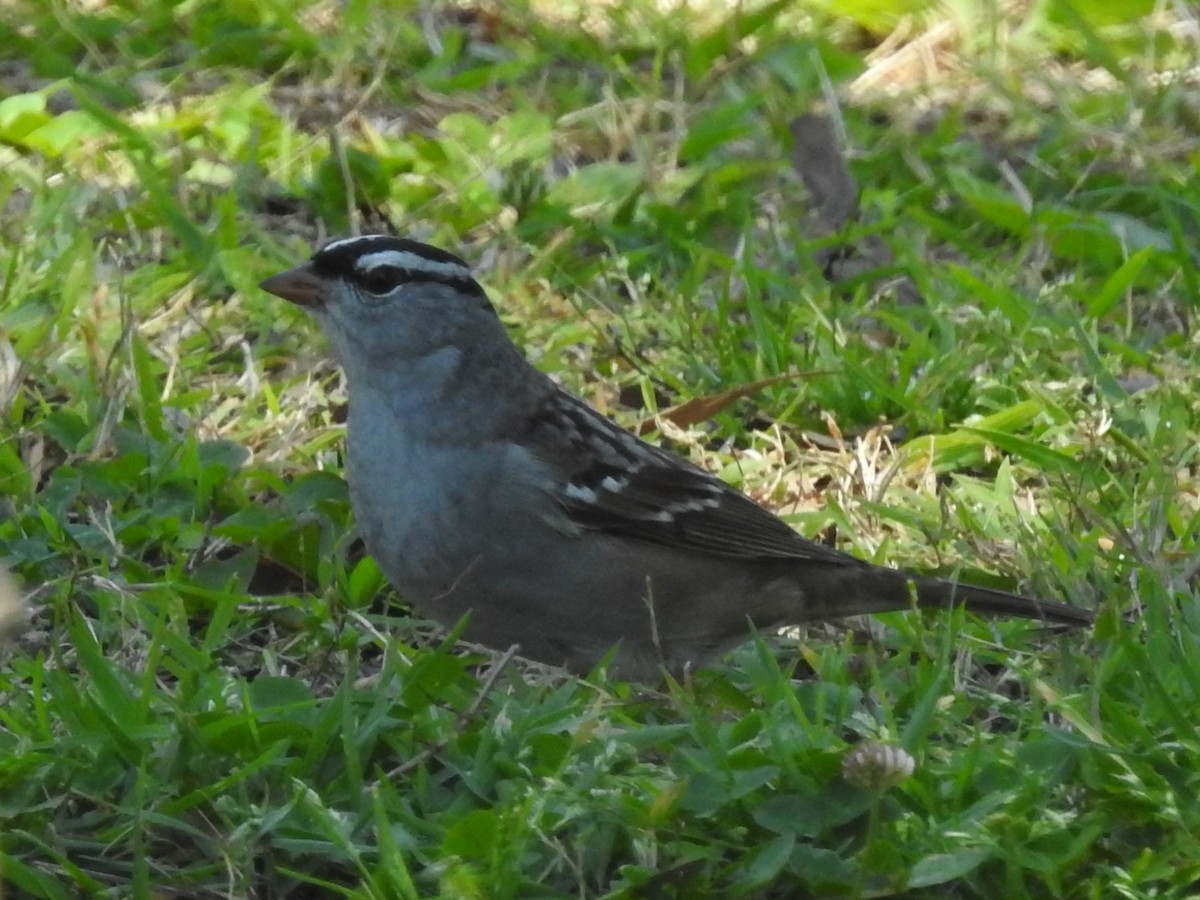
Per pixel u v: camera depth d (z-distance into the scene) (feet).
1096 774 23.52
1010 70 48.88
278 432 33.53
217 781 23.35
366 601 29.71
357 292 27.76
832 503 31.96
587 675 28.40
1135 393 35.70
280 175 42.14
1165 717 24.85
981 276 39.96
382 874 21.79
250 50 46.83
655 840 22.17
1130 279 38.40
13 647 27.07
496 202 41.42
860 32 51.42
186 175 41.55
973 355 36.29
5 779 22.97
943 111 47.32
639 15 50.19
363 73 46.60
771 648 29.63
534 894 21.84
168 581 27.76
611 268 39.19
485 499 27.27
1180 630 26.73
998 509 32.35
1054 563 30.25
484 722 24.97
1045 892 22.63
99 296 35.88
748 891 21.86
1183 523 31.71
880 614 29.43
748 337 37.45
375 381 27.71
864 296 39.09
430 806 23.59
